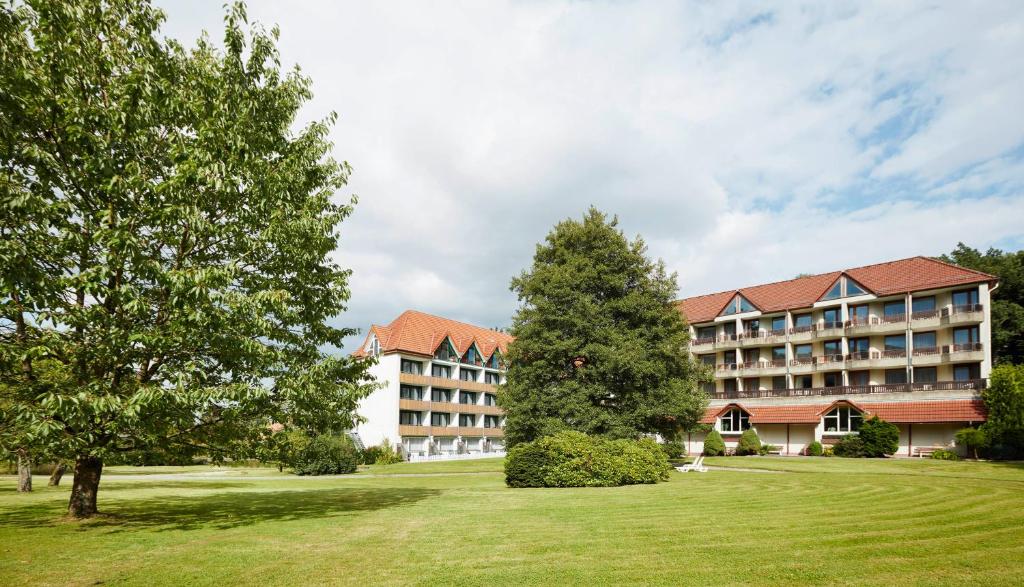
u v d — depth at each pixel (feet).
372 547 30.55
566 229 107.04
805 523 37.50
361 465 144.66
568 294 98.94
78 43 36.37
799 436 157.17
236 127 38.70
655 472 69.92
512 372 103.91
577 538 32.86
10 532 34.63
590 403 96.89
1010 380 111.75
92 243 35.06
